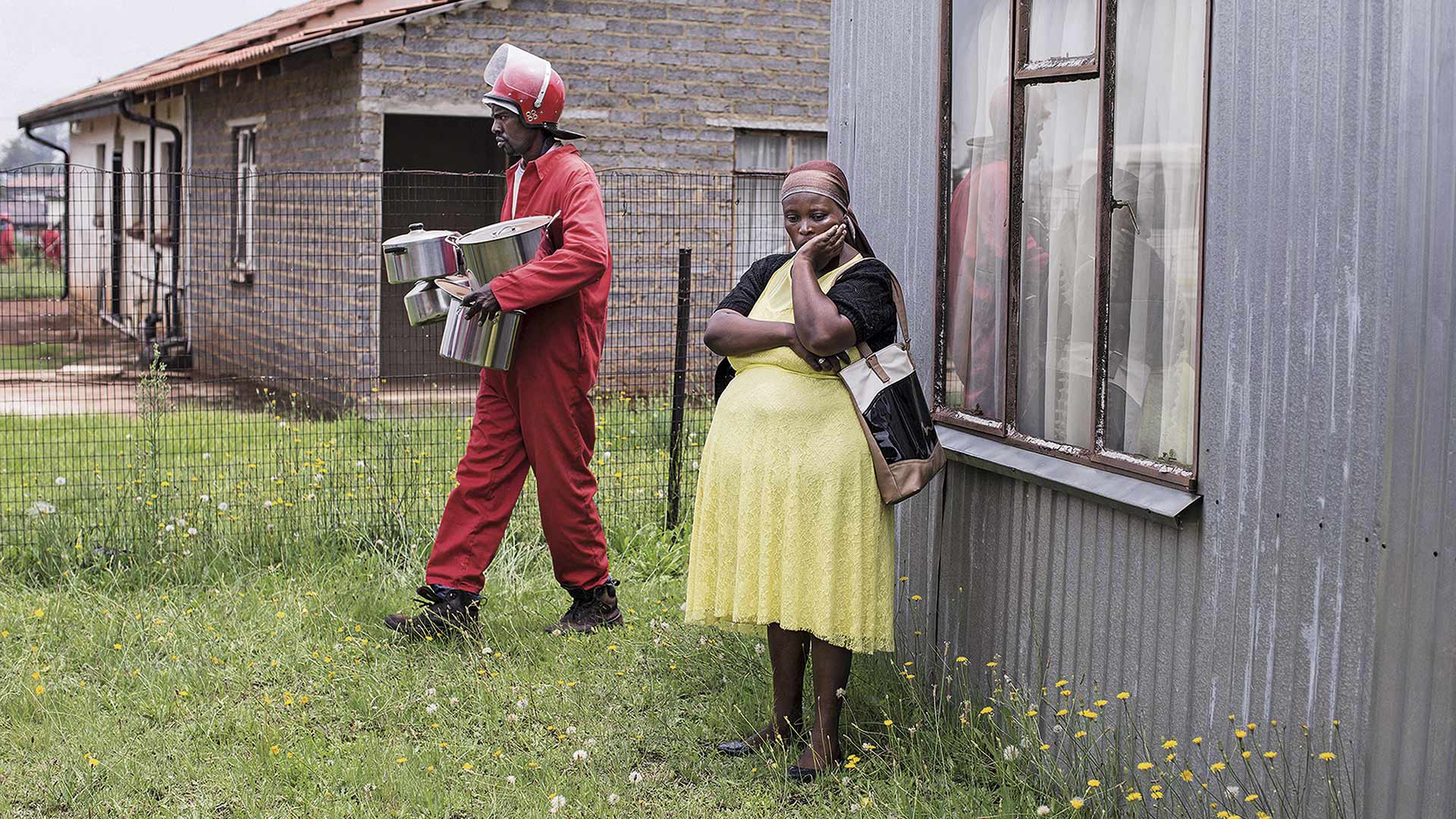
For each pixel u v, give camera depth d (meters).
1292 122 3.28
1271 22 3.34
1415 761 2.98
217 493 7.44
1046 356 4.35
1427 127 2.91
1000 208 4.55
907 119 5.09
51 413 12.06
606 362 12.51
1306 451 3.26
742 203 13.52
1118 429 4.01
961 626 4.75
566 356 5.50
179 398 12.25
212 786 4.21
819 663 4.28
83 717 4.67
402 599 6.06
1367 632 3.10
